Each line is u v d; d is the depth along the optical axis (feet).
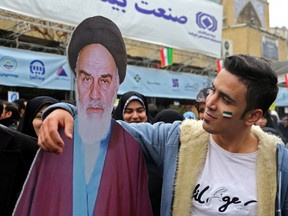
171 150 4.12
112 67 3.72
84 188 3.59
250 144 4.00
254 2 65.72
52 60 17.58
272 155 3.90
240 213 3.75
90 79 3.67
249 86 3.59
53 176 3.56
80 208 3.55
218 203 3.79
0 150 5.17
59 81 17.87
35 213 3.49
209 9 27.61
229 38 49.93
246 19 64.08
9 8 15.84
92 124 3.68
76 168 3.60
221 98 3.68
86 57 3.66
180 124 4.28
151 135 4.28
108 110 3.74
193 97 26.17
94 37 3.66
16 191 5.22
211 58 29.63
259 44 50.98
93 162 3.67
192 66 30.12
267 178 3.80
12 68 16.02
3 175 5.13
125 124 4.25
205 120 3.80
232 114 3.66
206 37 27.40
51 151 3.26
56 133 3.25
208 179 3.91
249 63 3.61
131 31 22.03
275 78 3.76
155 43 23.72
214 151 4.02
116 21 20.88
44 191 3.53
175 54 27.89
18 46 18.49
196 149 4.00
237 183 3.84
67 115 3.49
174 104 27.73
